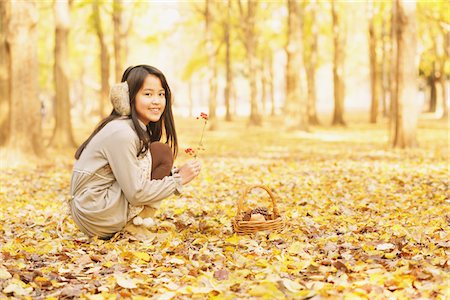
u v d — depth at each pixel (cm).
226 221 536
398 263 359
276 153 1426
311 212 581
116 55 2391
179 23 3120
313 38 2919
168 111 480
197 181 888
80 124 3859
